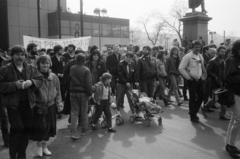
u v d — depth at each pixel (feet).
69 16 125.08
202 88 21.45
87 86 17.80
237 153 14.43
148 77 25.66
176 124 21.17
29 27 121.08
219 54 22.70
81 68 18.06
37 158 14.66
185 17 48.96
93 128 19.97
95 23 135.54
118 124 21.44
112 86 28.89
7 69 12.71
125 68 22.89
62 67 24.94
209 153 15.07
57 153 15.38
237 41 14.69
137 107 21.80
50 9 127.24
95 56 23.06
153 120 22.62
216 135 18.28
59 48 24.49
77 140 17.67
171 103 29.78
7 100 12.58
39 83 13.25
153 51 30.83
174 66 28.35
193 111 21.72
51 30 125.49
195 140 17.31
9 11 114.93
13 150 13.10
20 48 12.84
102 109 19.48
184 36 49.62
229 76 14.49
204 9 48.14
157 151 15.44
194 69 21.07
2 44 117.91
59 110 15.67
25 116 13.28
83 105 18.19
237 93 14.40
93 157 14.69
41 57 14.52
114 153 15.23
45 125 14.25
